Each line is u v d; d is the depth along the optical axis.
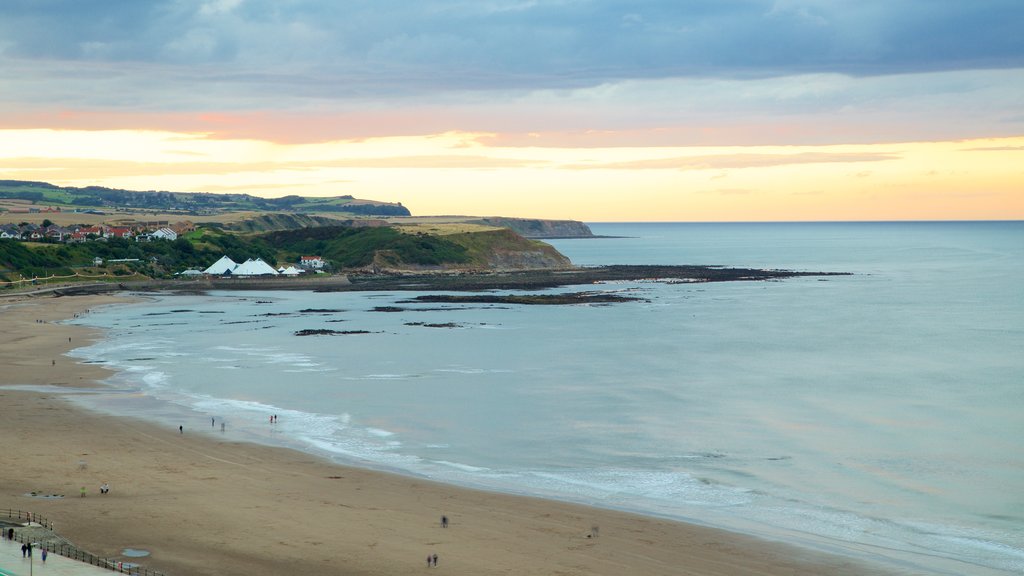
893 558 52.06
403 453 74.94
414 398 96.88
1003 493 63.81
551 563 50.78
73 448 73.69
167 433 79.94
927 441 78.12
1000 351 131.12
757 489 65.06
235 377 108.81
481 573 49.25
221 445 76.19
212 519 57.06
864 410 90.69
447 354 128.38
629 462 72.12
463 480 67.38
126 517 56.94
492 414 89.19
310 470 69.31
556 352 130.50
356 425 84.44
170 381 105.62
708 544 54.03
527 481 67.25
